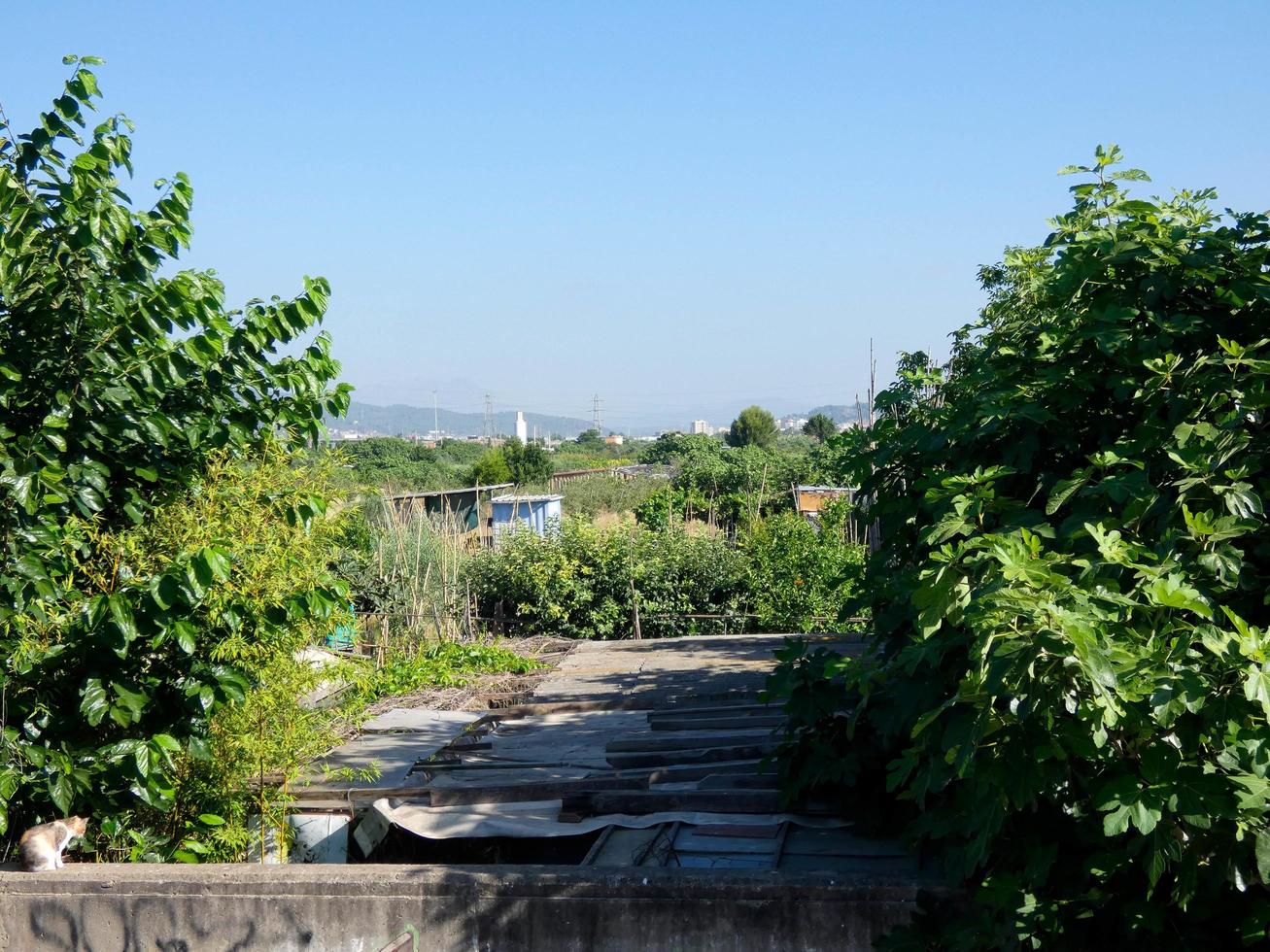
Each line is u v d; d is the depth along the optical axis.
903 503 5.64
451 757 7.79
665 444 53.91
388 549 16.31
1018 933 4.04
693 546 18.81
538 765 7.40
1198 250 4.81
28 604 5.49
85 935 5.50
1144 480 4.18
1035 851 4.11
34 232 5.81
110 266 6.07
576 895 5.09
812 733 6.09
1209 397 4.32
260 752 6.36
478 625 17.48
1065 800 4.00
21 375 5.84
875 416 8.74
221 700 6.00
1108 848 3.96
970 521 4.53
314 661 7.14
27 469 5.45
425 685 10.98
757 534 18.72
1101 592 3.43
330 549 6.99
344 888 5.28
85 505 5.92
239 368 6.50
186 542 6.02
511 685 10.64
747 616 17.55
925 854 5.41
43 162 6.09
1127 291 4.91
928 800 5.61
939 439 5.29
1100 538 3.59
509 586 18.00
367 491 7.53
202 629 6.02
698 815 6.18
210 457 6.44
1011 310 7.37
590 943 5.08
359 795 6.86
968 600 3.66
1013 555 3.38
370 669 7.78
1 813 5.51
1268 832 3.43
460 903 5.18
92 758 5.77
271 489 6.43
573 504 33.19
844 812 5.89
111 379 5.98
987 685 3.27
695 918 5.00
